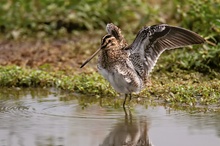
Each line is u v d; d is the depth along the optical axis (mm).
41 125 12531
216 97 14086
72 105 14125
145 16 20422
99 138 11727
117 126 12445
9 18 21453
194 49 16672
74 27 21406
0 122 12750
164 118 12922
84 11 21391
